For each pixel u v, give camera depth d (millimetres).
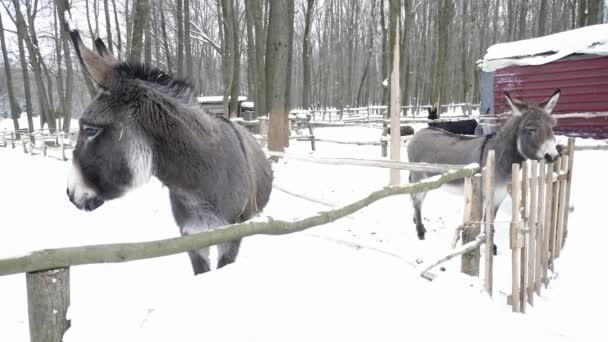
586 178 7008
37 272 1438
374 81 42312
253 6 13047
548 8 34219
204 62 36750
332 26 37844
